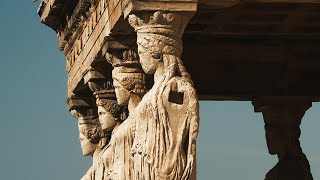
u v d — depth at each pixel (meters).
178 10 19.55
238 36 25.11
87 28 24.12
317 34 25.06
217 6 20.45
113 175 21.28
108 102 23.88
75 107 26.12
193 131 19.25
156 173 19.12
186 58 25.62
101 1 22.38
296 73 26.17
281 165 27.05
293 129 27.02
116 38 21.66
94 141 26.09
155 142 19.22
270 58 25.88
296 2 20.75
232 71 26.08
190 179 19.19
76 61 25.64
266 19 23.92
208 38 25.08
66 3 25.19
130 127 20.64
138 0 19.45
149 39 19.53
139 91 21.56
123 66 21.62
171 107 19.30
